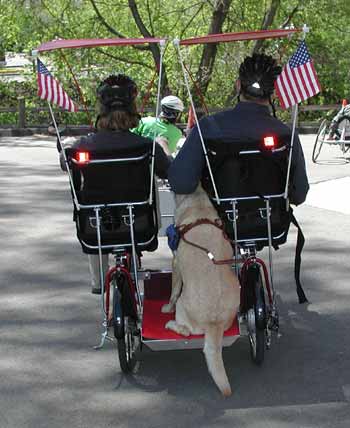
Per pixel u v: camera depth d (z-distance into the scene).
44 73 5.99
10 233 11.15
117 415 5.58
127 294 6.08
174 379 6.18
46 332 7.27
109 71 30.25
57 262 9.64
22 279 8.95
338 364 6.41
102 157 5.96
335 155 19.66
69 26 29.73
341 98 32.81
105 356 6.68
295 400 5.76
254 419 5.47
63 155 6.14
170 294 6.61
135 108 6.19
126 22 30.84
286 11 29.36
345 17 29.64
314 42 31.06
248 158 5.95
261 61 6.07
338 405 5.66
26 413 5.63
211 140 5.90
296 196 6.27
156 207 6.30
